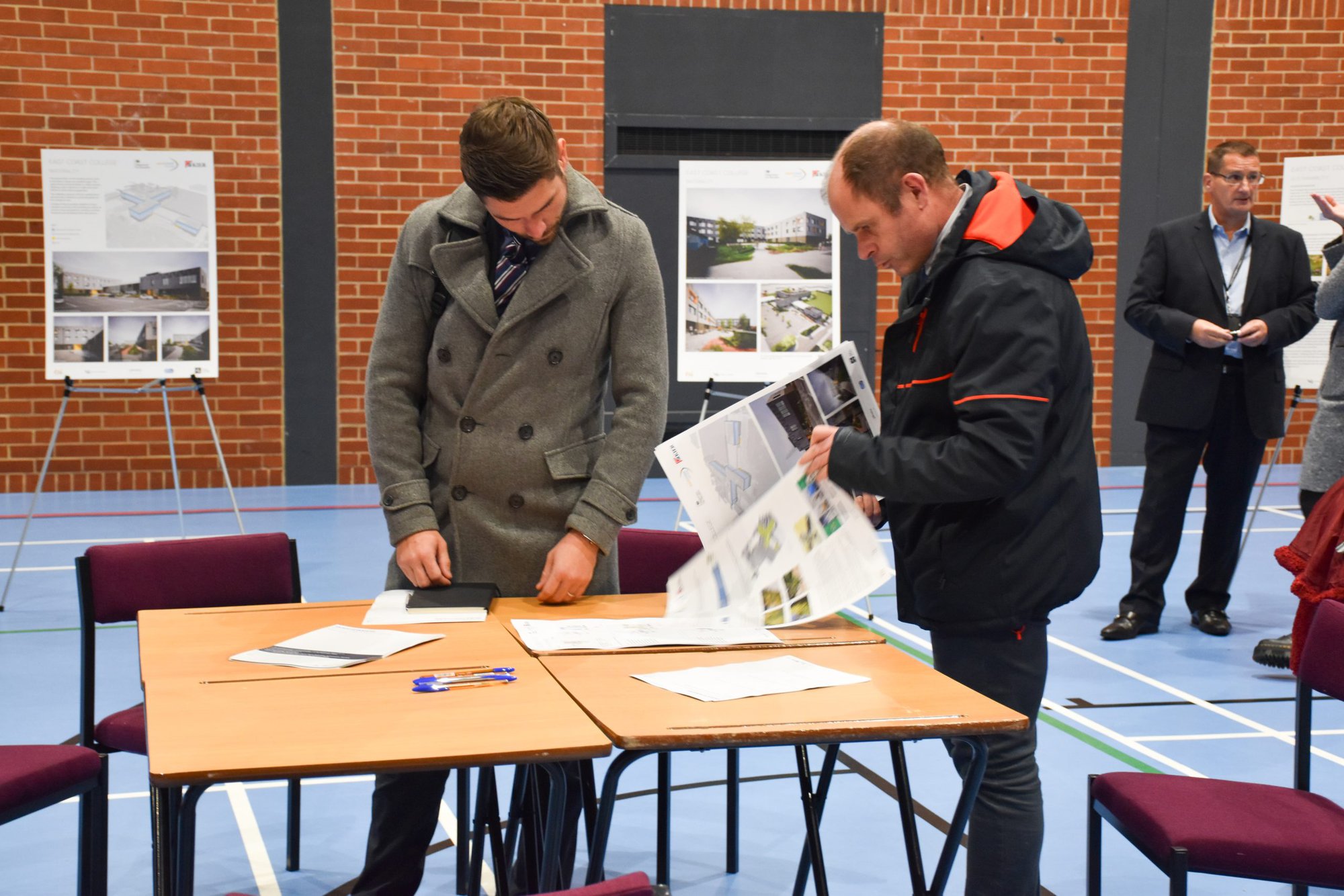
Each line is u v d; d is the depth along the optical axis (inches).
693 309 220.2
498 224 92.8
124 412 294.7
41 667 165.9
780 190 220.4
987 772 81.3
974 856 82.0
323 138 297.1
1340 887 76.0
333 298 302.5
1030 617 79.9
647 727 63.2
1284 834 77.4
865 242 79.6
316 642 80.5
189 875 59.2
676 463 90.0
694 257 219.5
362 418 307.7
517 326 91.4
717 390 316.8
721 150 315.0
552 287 90.4
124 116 287.4
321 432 306.2
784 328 221.3
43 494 289.6
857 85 315.6
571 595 91.4
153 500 283.3
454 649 79.7
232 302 297.6
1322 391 151.1
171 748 59.5
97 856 89.6
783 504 87.4
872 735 63.9
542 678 72.7
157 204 224.8
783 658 77.9
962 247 77.2
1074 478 79.7
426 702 67.8
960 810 69.3
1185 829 77.5
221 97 291.4
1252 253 177.3
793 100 314.0
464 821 102.0
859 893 104.6
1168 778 86.7
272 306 299.9
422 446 95.7
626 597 94.8
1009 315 74.5
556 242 89.9
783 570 85.3
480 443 92.8
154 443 297.0
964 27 317.1
